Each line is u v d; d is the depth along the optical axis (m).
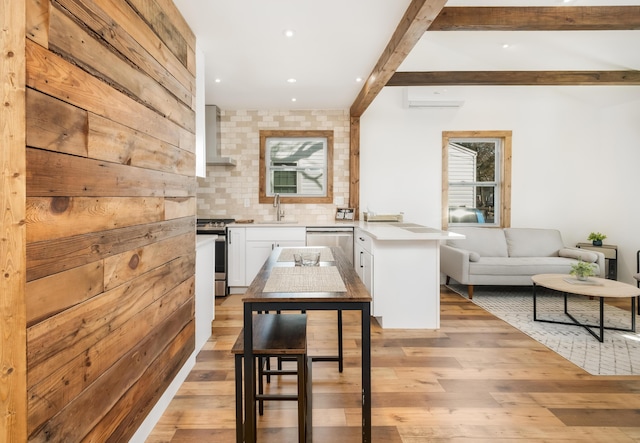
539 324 3.31
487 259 4.41
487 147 5.25
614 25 2.65
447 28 2.70
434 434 1.71
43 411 1.00
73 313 1.13
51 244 1.03
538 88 5.07
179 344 2.09
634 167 4.59
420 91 4.64
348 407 1.93
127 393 1.48
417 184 5.09
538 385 2.17
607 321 3.39
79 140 1.16
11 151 0.91
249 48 2.83
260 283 1.62
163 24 1.89
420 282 3.19
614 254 4.62
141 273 1.60
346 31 2.55
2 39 0.91
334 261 2.18
